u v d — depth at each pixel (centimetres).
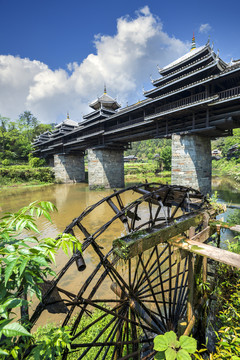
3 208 1636
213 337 304
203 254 221
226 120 1207
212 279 373
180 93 1507
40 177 3528
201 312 312
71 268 661
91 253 768
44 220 1295
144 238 221
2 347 97
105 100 2792
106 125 2561
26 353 128
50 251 115
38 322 419
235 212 1101
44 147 4478
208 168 1606
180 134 1440
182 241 255
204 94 1345
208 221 337
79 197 2070
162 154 4841
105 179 2522
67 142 3372
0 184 2986
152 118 1612
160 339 140
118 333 291
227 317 242
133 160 7975
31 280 106
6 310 95
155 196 341
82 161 3734
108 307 450
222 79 1185
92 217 1340
